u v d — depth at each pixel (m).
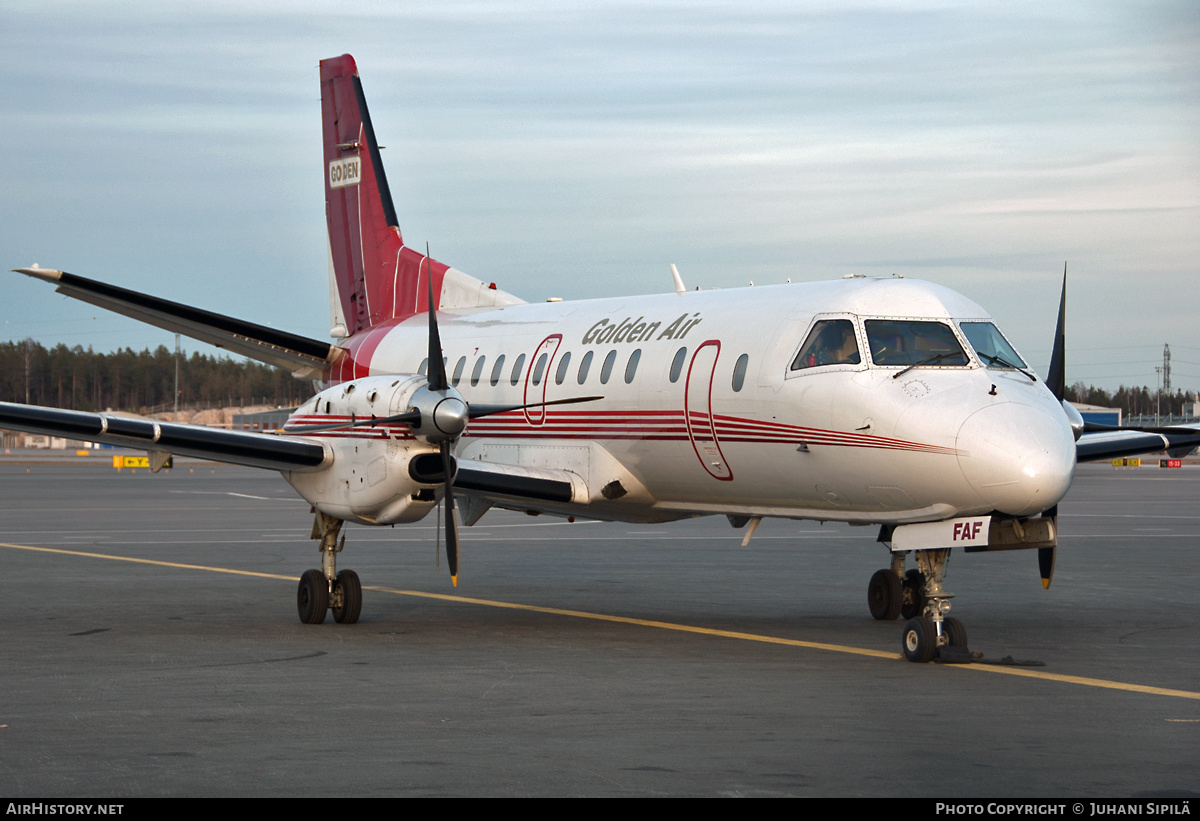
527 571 27.94
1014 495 15.70
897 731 12.10
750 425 18.95
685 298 22.27
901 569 20.39
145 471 95.38
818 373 17.97
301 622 19.89
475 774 10.49
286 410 23.27
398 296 31.56
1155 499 58.94
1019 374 17.66
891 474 16.94
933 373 17.33
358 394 19.80
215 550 32.31
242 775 10.44
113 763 10.82
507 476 20.98
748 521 21.97
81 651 16.98
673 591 24.27
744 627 19.50
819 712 12.99
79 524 41.09
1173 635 18.69
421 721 12.53
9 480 75.12
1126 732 12.09
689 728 12.22
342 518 19.97
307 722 12.48
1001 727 12.29
